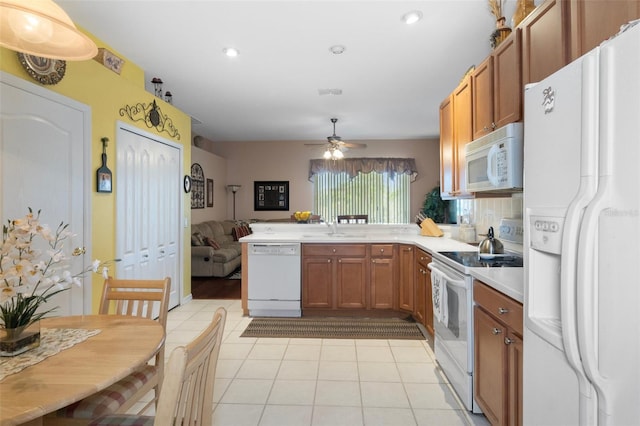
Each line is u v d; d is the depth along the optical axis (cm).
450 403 211
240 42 307
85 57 155
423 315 314
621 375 78
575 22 146
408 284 354
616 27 124
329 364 264
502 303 157
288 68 367
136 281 180
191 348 90
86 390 97
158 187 365
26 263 117
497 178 199
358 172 803
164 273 378
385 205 808
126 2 244
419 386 231
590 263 83
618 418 79
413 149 800
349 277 370
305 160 812
